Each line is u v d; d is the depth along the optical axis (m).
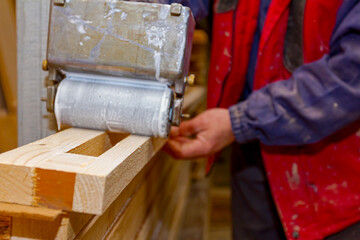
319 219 0.89
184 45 0.54
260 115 0.81
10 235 0.44
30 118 0.73
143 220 0.95
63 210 0.42
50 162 0.42
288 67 0.88
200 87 1.88
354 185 0.85
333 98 0.73
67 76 0.61
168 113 0.57
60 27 0.56
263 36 0.87
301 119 0.78
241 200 1.24
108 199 0.42
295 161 0.91
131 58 0.55
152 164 0.98
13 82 1.82
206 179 2.33
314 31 0.81
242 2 0.89
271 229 1.18
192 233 1.79
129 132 0.59
